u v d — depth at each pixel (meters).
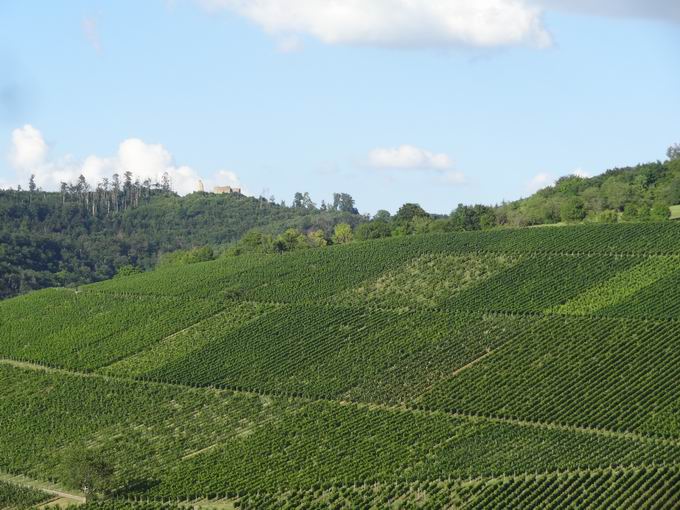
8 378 199.62
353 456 144.00
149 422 170.25
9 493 147.25
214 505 135.25
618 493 120.25
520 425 149.12
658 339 165.62
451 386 163.00
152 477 147.38
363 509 126.56
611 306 182.25
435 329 186.00
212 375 183.38
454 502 124.75
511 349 171.88
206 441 158.62
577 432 144.12
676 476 123.12
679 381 152.12
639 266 199.75
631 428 142.75
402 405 161.38
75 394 186.12
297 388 171.88
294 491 134.38
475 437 145.88
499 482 127.81
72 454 143.25
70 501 144.12
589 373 158.88
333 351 184.12
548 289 196.75
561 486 125.44
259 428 159.62
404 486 131.62
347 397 166.25
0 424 178.50
